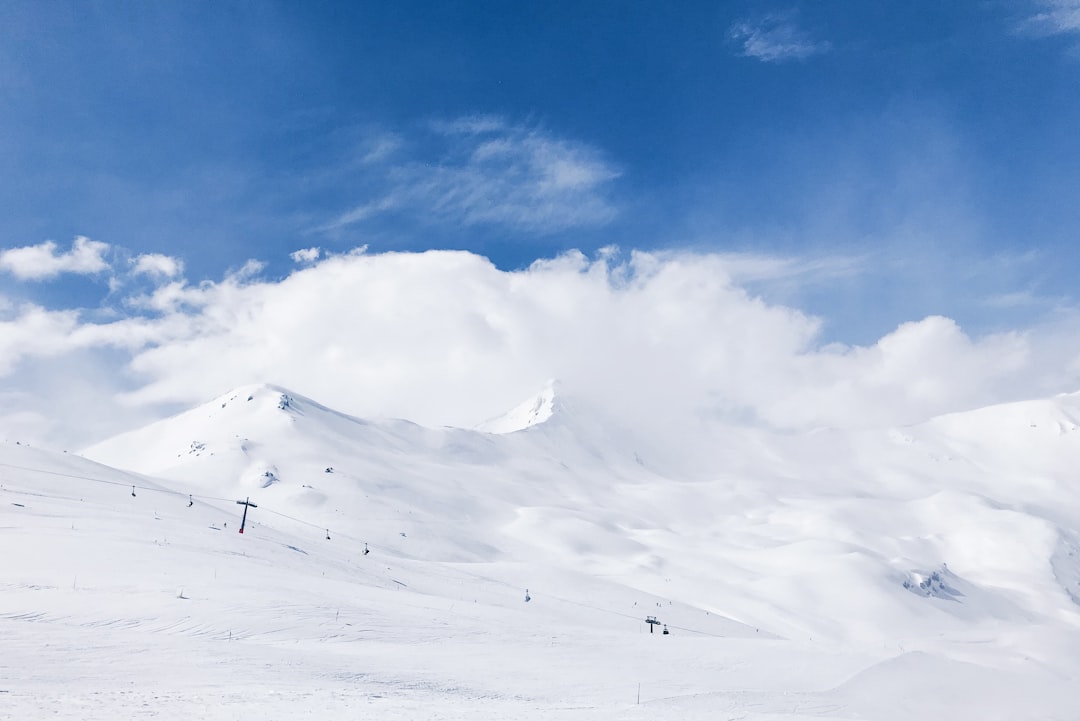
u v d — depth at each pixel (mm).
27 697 22109
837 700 38688
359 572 91125
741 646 56375
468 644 48375
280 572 66750
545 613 98625
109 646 33531
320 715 22578
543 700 33031
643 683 40625
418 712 24688
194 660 32812
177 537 74500
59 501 85438
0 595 43312
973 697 39250
